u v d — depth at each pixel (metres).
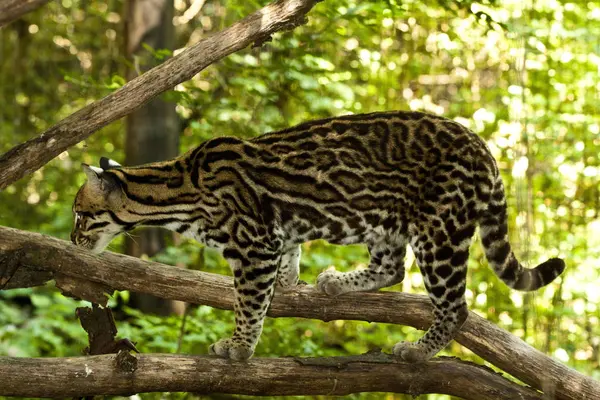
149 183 7.95
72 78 10.84
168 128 13.74
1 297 14.75
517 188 10.48
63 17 20.86
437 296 7.79
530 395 7.61
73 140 6.55
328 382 7.57
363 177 7.85
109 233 8.17
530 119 12.95
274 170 7.85
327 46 14.71
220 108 12.43
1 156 6.47
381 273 8.55
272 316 8.20
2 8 5.04
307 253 13.50
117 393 7.15
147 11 13.43
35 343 12.68
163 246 13.46
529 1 12.62
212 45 6.52
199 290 7.86
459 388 7.74
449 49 14.36
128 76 13.62
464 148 7.74
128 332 11.13
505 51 14.30
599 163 13.89
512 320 13.00
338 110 14.20
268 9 6.54
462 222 7.64
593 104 13.82
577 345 13.54
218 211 7.78
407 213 7.82
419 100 15.23
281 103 12.90
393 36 14.40
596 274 13.17
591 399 7.52
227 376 7.39
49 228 15.19
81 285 7.61
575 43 14.34
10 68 20.20
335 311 8.12
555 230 13.66
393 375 7.70
